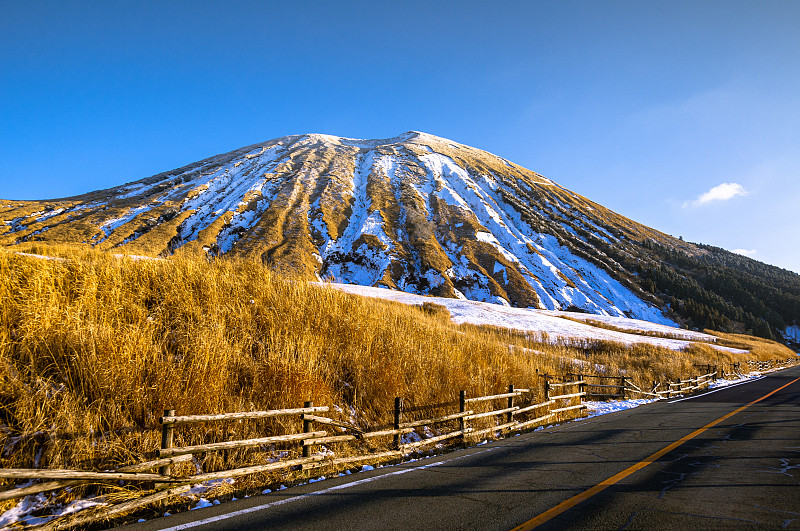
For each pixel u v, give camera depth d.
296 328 9.26
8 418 4.92
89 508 4.11
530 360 15.70
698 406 13.73
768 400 15.20
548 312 57.19
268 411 5.68
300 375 7.46
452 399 9.59
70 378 5.58
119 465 4.98
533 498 4.64
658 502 4.48
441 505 4.41
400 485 5.18
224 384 6.78
